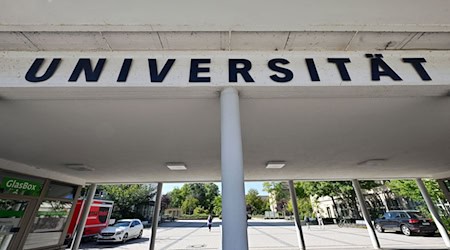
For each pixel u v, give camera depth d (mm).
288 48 3121
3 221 7664
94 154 6832
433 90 3023
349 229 23891
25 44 2914
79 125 4680
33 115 4195
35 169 8445
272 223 38156
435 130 5305
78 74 2855
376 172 10789
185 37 2908
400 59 3100
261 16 2637
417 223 15734
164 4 2465
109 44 2963
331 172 10555
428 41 3037
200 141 5828
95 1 2396
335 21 2713
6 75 2820
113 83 2822
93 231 16359
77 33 2793
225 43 3023
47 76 2830
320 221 29266
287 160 8062
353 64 3055
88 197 11891
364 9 2564
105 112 4133
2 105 3799
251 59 3086
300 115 4418
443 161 8609
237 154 2613
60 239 10078
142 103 3834
